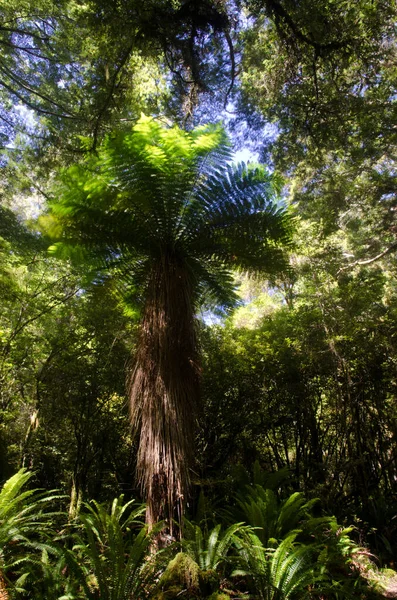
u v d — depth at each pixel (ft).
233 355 17.29
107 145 9.46
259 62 22.34
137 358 9.71
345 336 16.21
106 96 20.66
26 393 18.38
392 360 15.94
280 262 11.29
